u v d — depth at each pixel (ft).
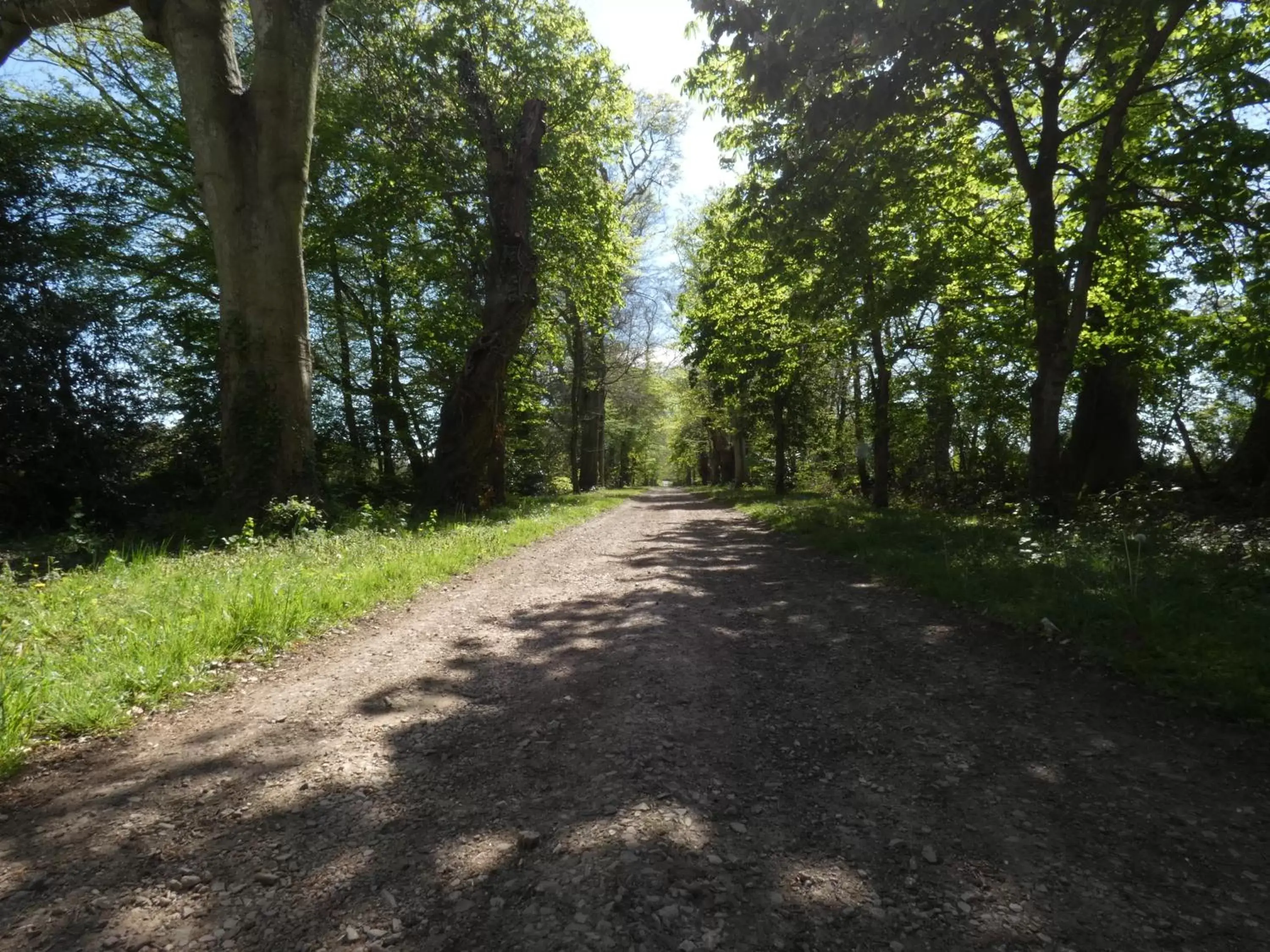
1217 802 11.00
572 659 19.06
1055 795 11.34
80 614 19.63
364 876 9.25
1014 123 38.45
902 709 15.12
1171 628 18.08
